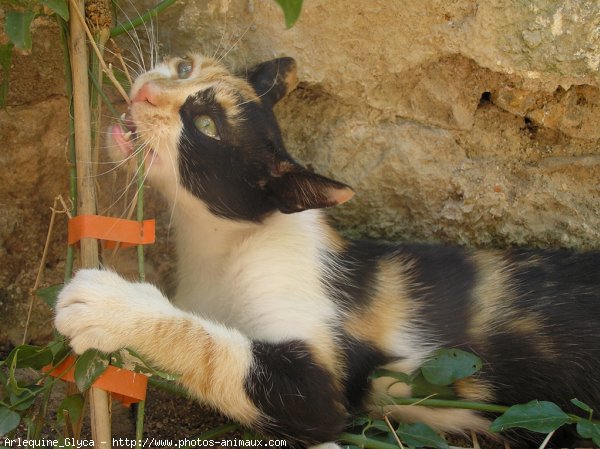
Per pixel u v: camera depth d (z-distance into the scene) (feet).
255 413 2.51
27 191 2.84
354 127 2.92
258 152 2.64
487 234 3.01
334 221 3.01
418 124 2.93
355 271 2.75
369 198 2.98
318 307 2.65
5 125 2.77
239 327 2.67
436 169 2.95
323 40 2.81
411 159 2.93
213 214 2.69
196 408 2.78
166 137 2.58
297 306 2.64
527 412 2.51
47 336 2.88
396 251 2.84
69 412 2.43
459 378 2.63
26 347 2.39
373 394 2.68
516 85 2.84
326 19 2.79
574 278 2.84
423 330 2.74
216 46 2.80
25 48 2.40
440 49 2.81
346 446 2.54
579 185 2.98
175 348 2.43
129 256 2.94
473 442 2.76
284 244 2.70
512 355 2.76
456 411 2.75
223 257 2.74
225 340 2.49
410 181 2.95
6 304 2.86
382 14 2.78
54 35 2.73
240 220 2.70
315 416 2.51
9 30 2.41
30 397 2.41
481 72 2.85
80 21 2.45
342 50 2.82
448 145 2.94
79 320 2.37
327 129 2.92
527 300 2.80
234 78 2.68
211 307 2.72
